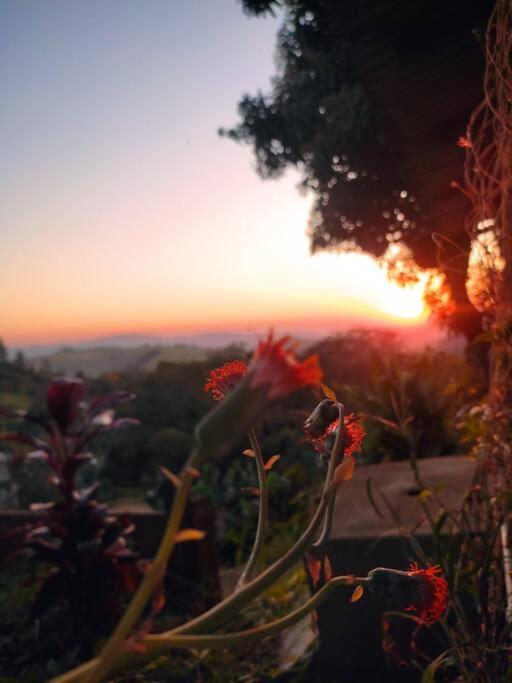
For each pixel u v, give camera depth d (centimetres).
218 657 324
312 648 316
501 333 220
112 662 47
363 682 285
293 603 382
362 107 1092
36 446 414
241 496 715
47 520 405
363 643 285
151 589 47
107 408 425
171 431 1155
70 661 379
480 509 229
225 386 72
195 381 1320
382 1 371
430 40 379
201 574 435
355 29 388
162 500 515
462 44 375
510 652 196
